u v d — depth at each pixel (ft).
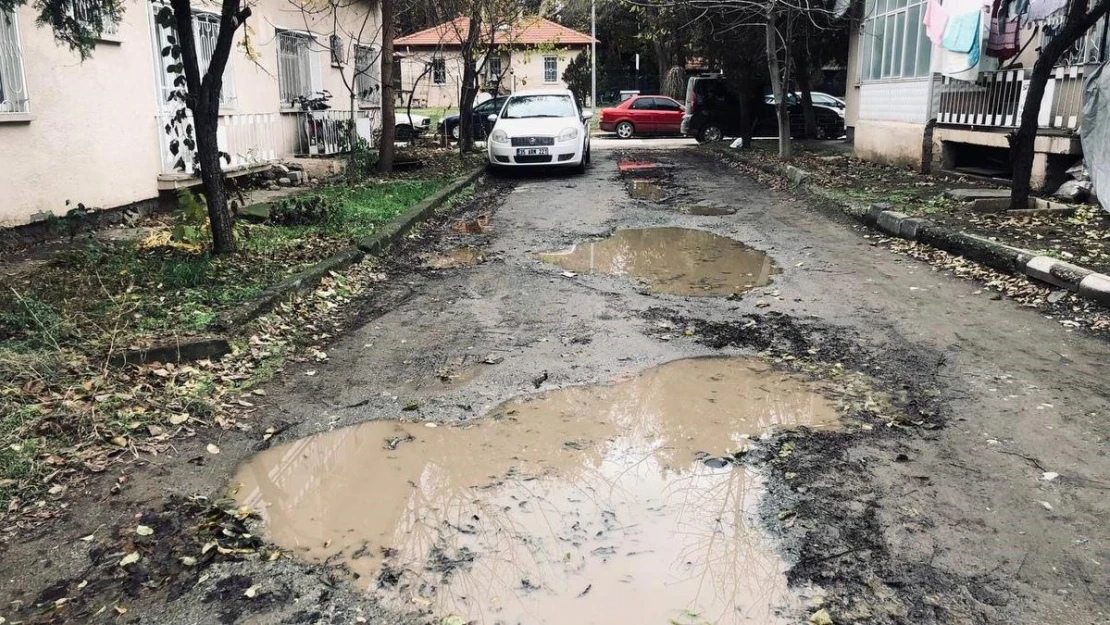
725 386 15.65
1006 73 37.42
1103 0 26.91
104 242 26.78
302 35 51.39
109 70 31.58
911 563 9.88
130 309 18.61
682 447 13.16
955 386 15.31
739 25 58.34
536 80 130.52
